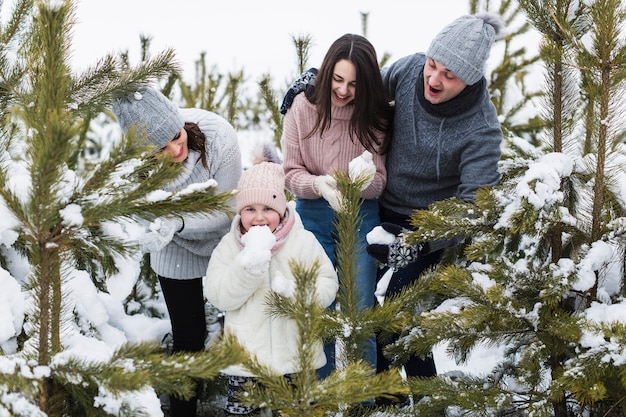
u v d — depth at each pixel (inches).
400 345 103.2
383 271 129.2
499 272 95.4
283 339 102.5
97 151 235.3
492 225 99.2
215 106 213.9
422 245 110.6
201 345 122.5
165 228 102.7
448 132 111.2
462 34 104.3
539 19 101.3
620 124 96.6
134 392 69.6
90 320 108.6
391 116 115.9
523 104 227.5
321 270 104.7
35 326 77.5
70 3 78.0
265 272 103.3
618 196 100.2
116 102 102.5
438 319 94.4
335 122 116.1
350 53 108.8
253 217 104.2
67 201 69.1
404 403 110.5
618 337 84.8
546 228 95.0
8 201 68.3
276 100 185.6
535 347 93.5
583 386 83.7
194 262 117.3
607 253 93.5
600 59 93.7
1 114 102.9
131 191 70.9
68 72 77.2
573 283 91.9
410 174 117.0
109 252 76.4
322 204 120.0
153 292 151.5
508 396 92.9
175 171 72.0
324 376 114.8
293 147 118.9
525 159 121.2
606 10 91.6
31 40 103.3
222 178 113.7
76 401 77.6
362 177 94.6
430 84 107.2
